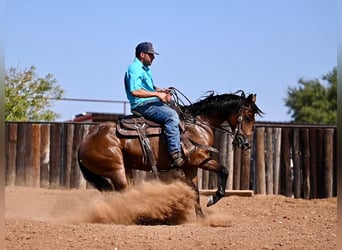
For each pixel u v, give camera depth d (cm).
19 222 884
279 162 1625
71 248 738
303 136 1619
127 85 1045
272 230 920
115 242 770
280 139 1625
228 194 1583
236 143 1102
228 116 1103
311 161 1617
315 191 1609
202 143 1063
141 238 796
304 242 796
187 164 1055
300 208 1330
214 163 1067
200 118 1090
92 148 1038
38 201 1375
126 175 1064
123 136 1041
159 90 1075
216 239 800
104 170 1036
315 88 5891
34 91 2120
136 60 1045
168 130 1029
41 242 762
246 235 839
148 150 1039
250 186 1625
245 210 1275
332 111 5666
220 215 1137
